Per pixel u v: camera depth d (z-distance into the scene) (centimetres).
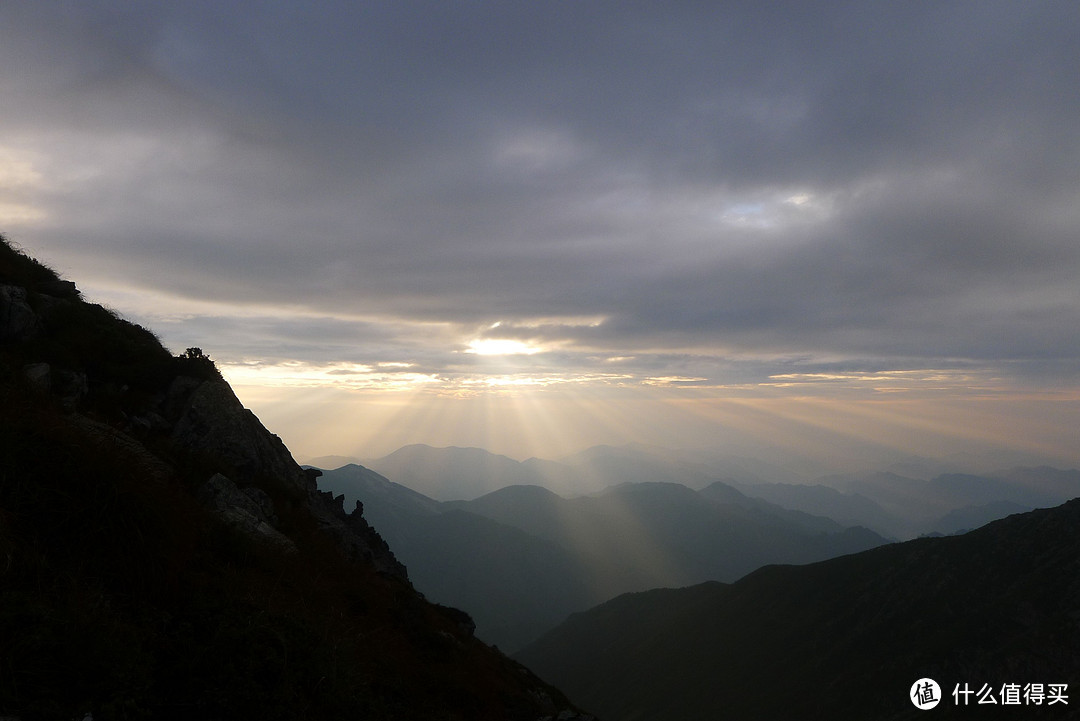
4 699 507
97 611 652
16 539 668
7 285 1630
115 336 1867
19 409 865
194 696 631
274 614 854
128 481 832
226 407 1841
